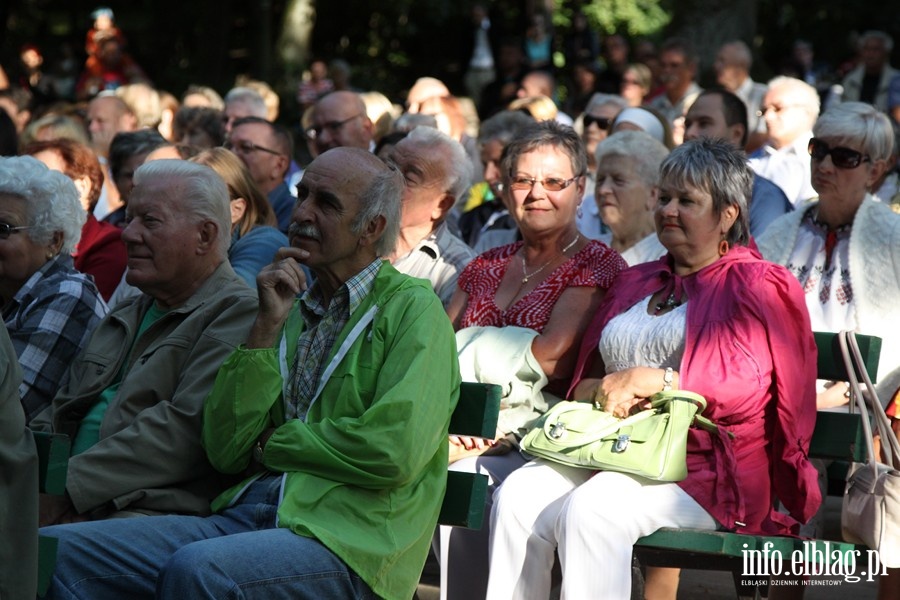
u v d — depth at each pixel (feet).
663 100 66.54
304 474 20.92
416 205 31.30
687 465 23.89
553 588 25.94
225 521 21.94
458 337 27.45
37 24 144.56
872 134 30.22
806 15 151.33
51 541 19.92
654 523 23.29
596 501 23.17
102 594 21.20
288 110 127.34
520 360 26.58
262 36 133.80
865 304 30.17
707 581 32.96
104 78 102.47
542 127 28.14
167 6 142.41
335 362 21.53
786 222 32.09
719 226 25.26
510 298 28.17
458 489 21.74
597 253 27.81
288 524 20.36
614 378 24.84
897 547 23.75
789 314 24.34
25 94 80.23
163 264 24.13
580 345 27.04
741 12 96.17
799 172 43.37
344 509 20.66
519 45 97.30
